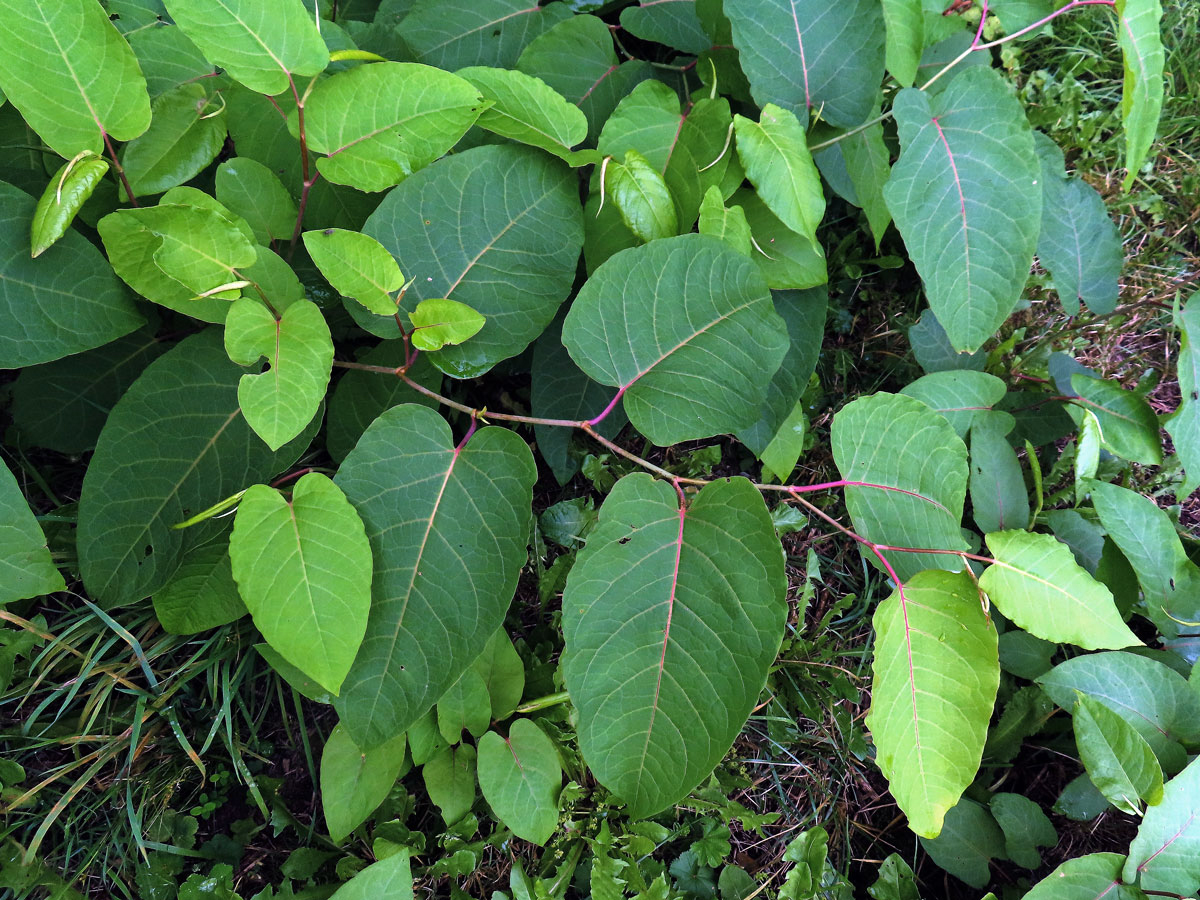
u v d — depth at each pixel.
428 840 0.75
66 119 0.59
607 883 0.73
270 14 0.58
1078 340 0.95
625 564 0.62
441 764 0.71
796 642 0.83
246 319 0.58
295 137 0.67
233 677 0.72
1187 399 0.78
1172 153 1.05
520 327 0.67
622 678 0.62
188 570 0.66
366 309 0.65
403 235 0.66
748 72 0.74
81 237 0.61
